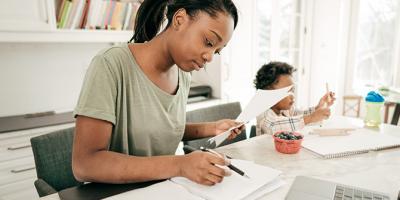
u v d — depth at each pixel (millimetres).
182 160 666
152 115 836
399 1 3020
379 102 1263
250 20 2656
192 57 700
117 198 635
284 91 970
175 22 704
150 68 814
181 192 661
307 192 674
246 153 970
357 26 3293
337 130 1122
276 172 753
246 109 990
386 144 999
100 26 1922
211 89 2504
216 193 648
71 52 2113
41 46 1989
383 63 3232
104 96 701
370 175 789
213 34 671
